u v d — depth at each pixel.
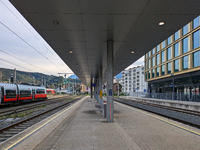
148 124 8.52
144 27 7.70
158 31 8.17
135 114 12.30
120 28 7.79
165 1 5.47
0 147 5.09
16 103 23.02
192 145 5.27
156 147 5.05
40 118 12.05
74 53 12.94
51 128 7.89
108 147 5.00
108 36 8.95
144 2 5.53
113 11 6.18
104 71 25.50
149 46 10.95
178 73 33.50
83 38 9.26
